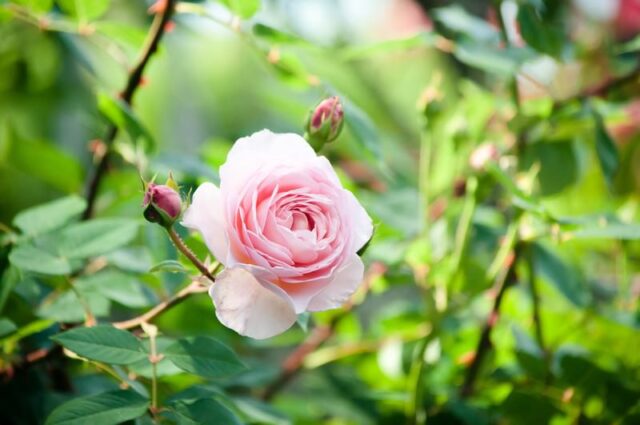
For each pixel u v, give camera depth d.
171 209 0.70
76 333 0.73
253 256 0.68
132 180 1.00
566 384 0.90
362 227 0.71
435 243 0.95
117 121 0.88
